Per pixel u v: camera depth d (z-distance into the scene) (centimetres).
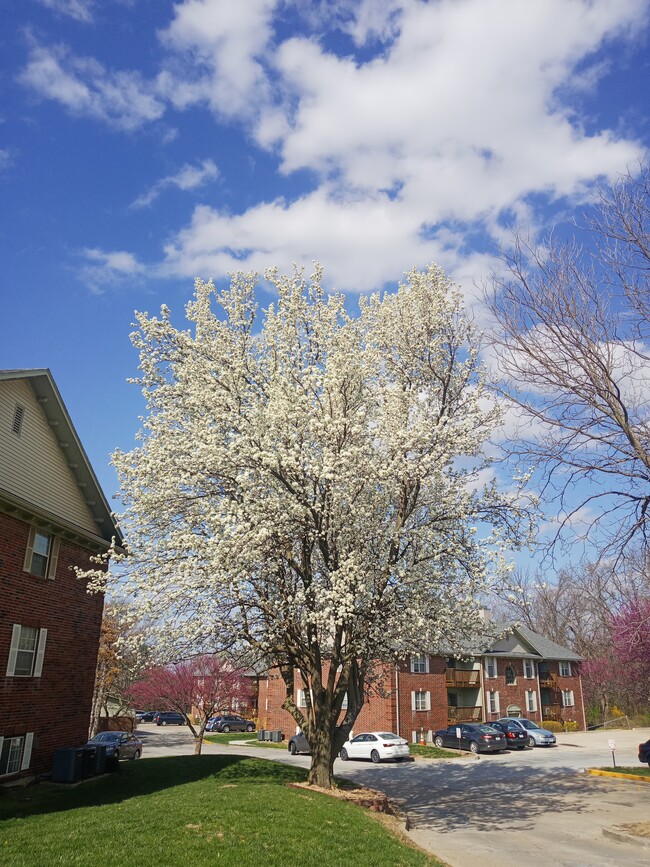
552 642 5006
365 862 966
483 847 1246
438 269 1714
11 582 1598
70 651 1856
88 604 1973
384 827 1253
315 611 1392
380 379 1711
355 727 3506
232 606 1528
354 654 1565
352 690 1673
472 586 1484
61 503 1852
